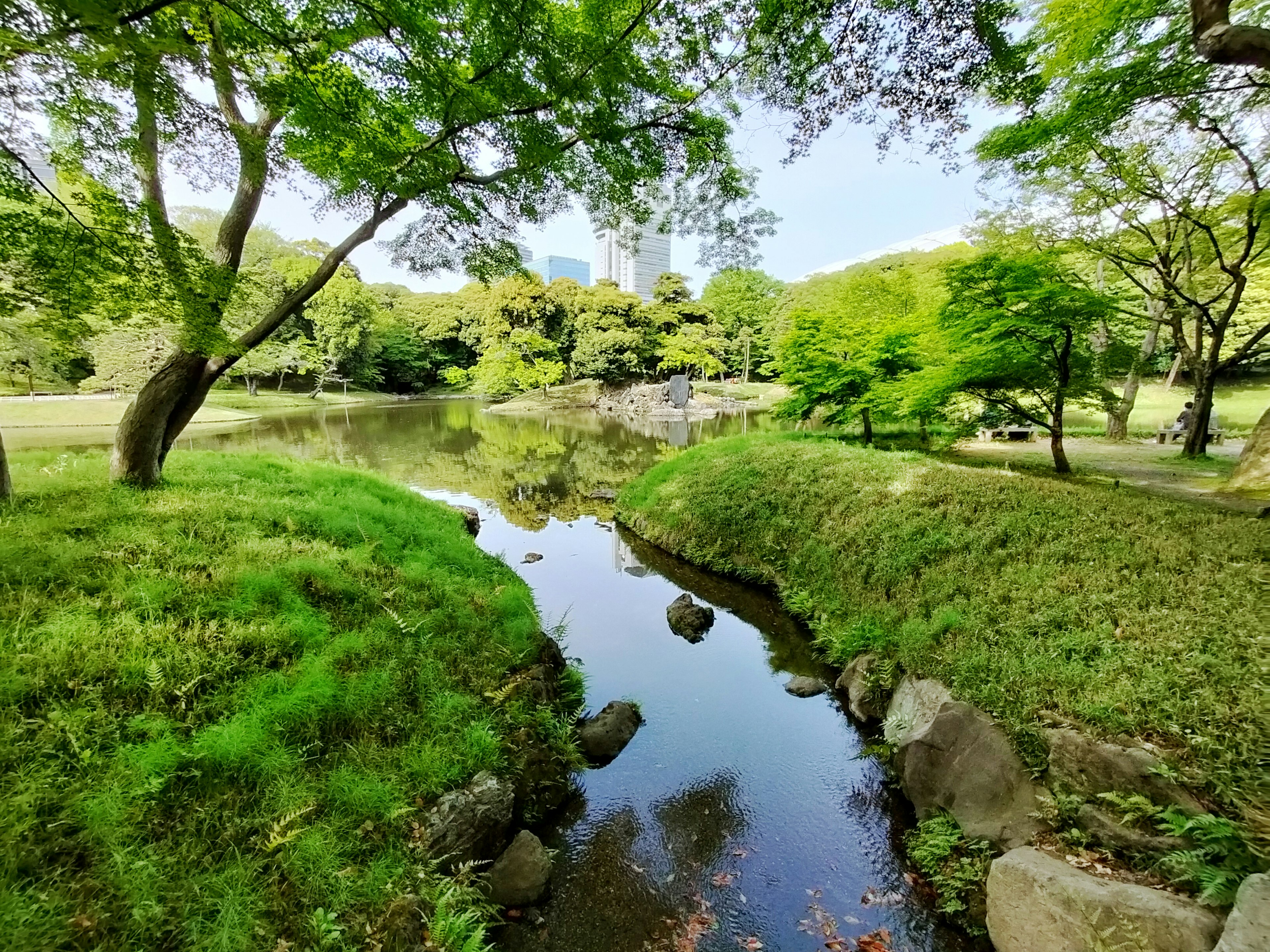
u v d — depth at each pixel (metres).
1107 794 3.62
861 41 4.98
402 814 3.70
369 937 2.99
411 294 65.75
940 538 7.50
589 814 4.85
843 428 19.58
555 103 5.92
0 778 2.81
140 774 3.08
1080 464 12.37
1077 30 8.90
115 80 3.97
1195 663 4.19
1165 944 2.78
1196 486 9.68
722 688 6.95
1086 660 4.71
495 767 4.52
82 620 3.95
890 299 21.86
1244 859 2.98
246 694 3.91
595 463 21.95
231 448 20.42
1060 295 8.68
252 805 3.31
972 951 3.58
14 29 3.38
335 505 8.39
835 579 8.42
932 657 5.64
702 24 5.55
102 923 2.47
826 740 5.94
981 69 4.98
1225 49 4.36
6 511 5.62
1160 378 27.28
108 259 4.92
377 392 53.03
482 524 14.10
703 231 8.99
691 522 12.14
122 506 6.28
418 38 4.61
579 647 7.98
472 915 3.41
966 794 4.36
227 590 4.87
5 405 24.09
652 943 3.65
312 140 6.09
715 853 4.45
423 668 5.05
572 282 46.03
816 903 3.99
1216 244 11.98
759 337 48.66
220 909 2.73
